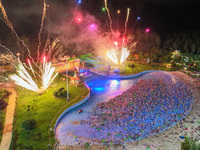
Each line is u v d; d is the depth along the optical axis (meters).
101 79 58.06
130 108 37.81
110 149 26.06
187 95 44.69
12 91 44.88
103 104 40.19
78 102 39.56
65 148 26.08
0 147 25.31
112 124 32.28
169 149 26.22
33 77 53.28
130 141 27.81
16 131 28.91
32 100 40.00
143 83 52.59
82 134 29.61
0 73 52.56
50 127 30.36
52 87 47.50
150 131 30.31
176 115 35.41
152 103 39.97
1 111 34.88
